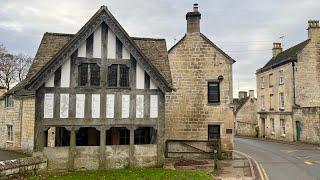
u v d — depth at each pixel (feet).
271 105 133.39
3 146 89.25
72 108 53.01
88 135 59.31
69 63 53.31
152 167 55.67
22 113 81.61
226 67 71.87
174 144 68.74
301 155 77.36
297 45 125.70
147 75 56.03
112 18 53.88
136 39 65.82
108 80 54.95
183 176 47.91
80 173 50.26
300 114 109.19
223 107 71.31
